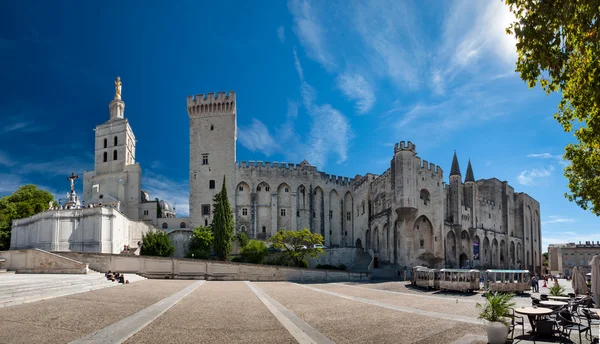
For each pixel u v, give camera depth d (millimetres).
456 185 84688
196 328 15719
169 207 101125
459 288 36375
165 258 47188
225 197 65562
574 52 12438
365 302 26547
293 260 63344
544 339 15031
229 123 83562
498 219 99125
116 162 84312
